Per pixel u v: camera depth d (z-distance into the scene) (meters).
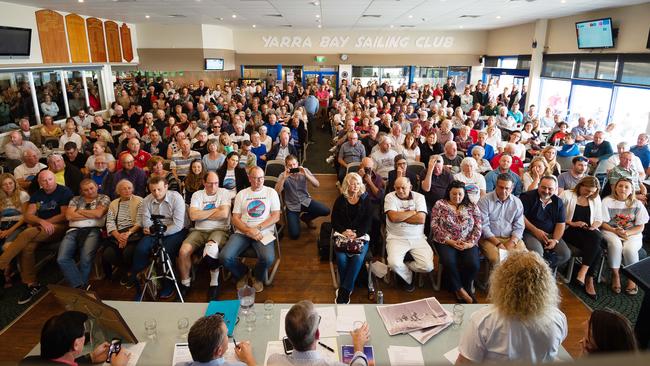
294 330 1.80
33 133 7.87
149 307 2.55
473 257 3.66
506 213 3.88
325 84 15.06
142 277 3.78
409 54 16.61
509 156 4.69
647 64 8.11
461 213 3.75
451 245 3.73
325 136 12.41
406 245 3.86
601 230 4.04
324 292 3.91
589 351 1.75
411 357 2.12
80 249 3.88
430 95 14.30
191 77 14.30
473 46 16.47
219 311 2.47
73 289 2.21
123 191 3.94
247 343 2.13
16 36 8.06
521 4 8.57
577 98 10.49
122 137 6.73
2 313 3.60
